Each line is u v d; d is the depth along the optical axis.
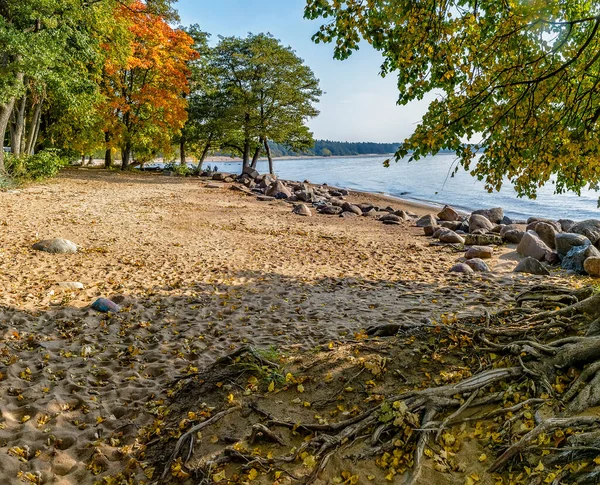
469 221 18.98
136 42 31.47
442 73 4.96
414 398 4.41
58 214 16.20
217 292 9.46
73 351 6.44
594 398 3.86
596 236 13.62
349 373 5.18
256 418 4.64
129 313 7.96
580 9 5.06
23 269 9.80
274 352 5.94
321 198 28.91
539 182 5.06
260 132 39.78
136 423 4.88
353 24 4.78
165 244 13.59
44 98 23.45
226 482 3.87
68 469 4.20
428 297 8.93
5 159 21.28
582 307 5.50
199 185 31.58
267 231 17.20
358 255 13.77
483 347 5.26
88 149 33.38
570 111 4.99
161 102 34.09
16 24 18.30
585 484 3.16
